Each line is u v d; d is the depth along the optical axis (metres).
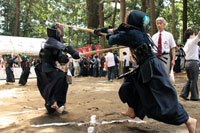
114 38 3.31
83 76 20.22
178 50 18.53
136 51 3.28
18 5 35.69
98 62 19.38
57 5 37.19
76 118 4.39
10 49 23.52
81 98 7.00
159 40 5.51
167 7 31.75
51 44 4.33
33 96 7.69
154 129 3.62
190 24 33.00
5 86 11.77
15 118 4.45
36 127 3.81
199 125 3.80
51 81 4.43
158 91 3.07
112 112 4.86
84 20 35.97
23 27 42.59
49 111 4.70
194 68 6.30
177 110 2.96
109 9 29.97
